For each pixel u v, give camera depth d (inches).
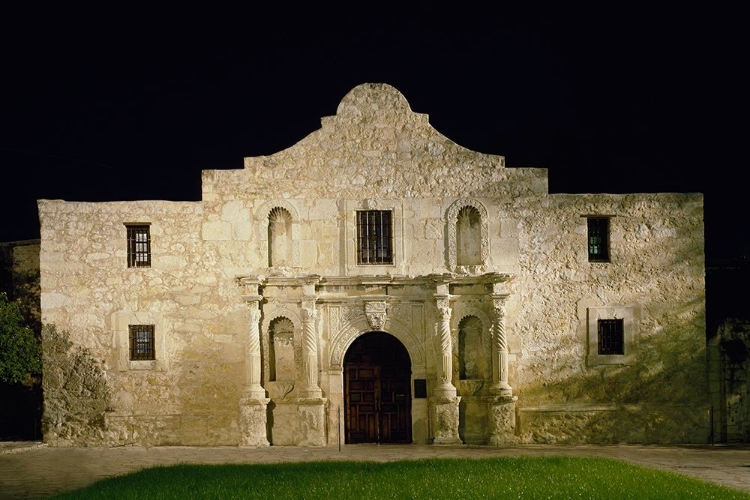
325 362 1218.0
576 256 1240.8
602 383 1231.5
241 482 808.9
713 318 1291.8
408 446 1180.5
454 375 1218.0
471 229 1250.6
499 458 970.1
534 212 1242.0
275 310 1214.9
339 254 1230.9
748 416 1273.4
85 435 1226.0
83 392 1229.1
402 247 1232.8
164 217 1239.5
